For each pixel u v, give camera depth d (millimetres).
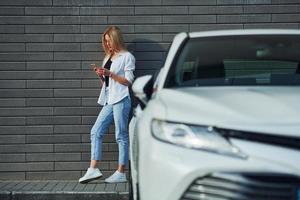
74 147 7609
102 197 6766
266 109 3473
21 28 7543
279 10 7594
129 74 7082
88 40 7582
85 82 7590
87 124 7598
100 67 7391
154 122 3682
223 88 4207
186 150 3398
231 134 3338
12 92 7555
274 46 4785
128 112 7141
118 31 7199
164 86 4379
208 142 3369
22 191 6855
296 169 3174
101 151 7352
